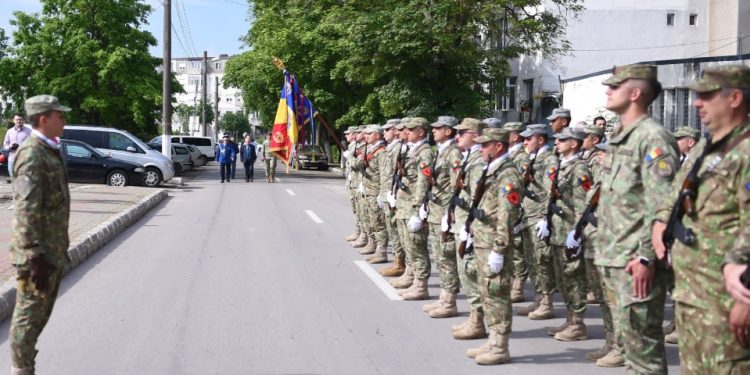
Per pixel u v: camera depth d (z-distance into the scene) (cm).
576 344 684
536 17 3005
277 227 1484
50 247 497
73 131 2588
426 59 2403
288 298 835
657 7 3466
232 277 950
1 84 3478
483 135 614
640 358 456
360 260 1098
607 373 590
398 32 2258
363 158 1088
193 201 2083
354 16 2497
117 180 2480
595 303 875
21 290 489
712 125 354
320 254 1148
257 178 3369
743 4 3488
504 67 2584
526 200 788
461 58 2373
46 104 495
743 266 318
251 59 3969
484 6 2319
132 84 3472
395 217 906
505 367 604
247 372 575
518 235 824
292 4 3762
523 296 880
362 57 2448
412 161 859
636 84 464
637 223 453
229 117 9525
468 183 673
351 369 588
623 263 454
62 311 762
